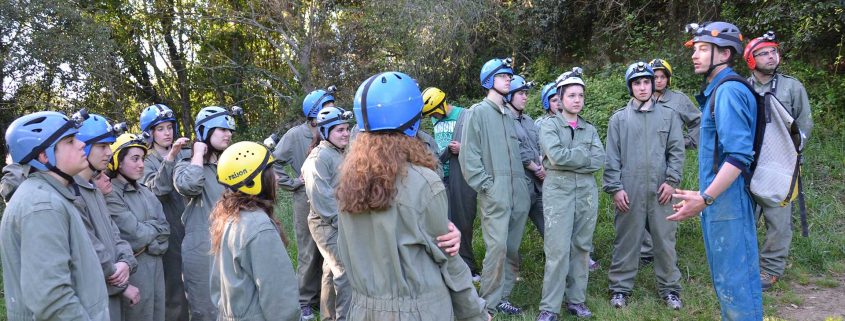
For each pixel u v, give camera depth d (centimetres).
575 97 459
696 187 684
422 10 1312
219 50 1886
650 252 579
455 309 255
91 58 1378
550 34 1346
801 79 917
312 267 502
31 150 262
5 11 1246
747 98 303
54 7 1320
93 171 328
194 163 400
